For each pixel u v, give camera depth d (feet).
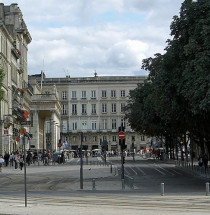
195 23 103.40
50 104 400.88
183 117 122.21
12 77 282.56
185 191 91.91
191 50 99.60
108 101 490.90
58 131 448.24
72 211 59.72
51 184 115.96
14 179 135.44
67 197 80.74
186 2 105.91
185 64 104.68
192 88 98.63
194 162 236.22
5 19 323.78
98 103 491.72
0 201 74.64
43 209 62.23
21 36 329.52
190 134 167.73
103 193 89.56
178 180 128.47
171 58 109.50
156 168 195.00
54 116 403.34
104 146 240.32
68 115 492.95
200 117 116.88
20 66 320.09
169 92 110.73
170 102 112.68
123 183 99.96
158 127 205.67
